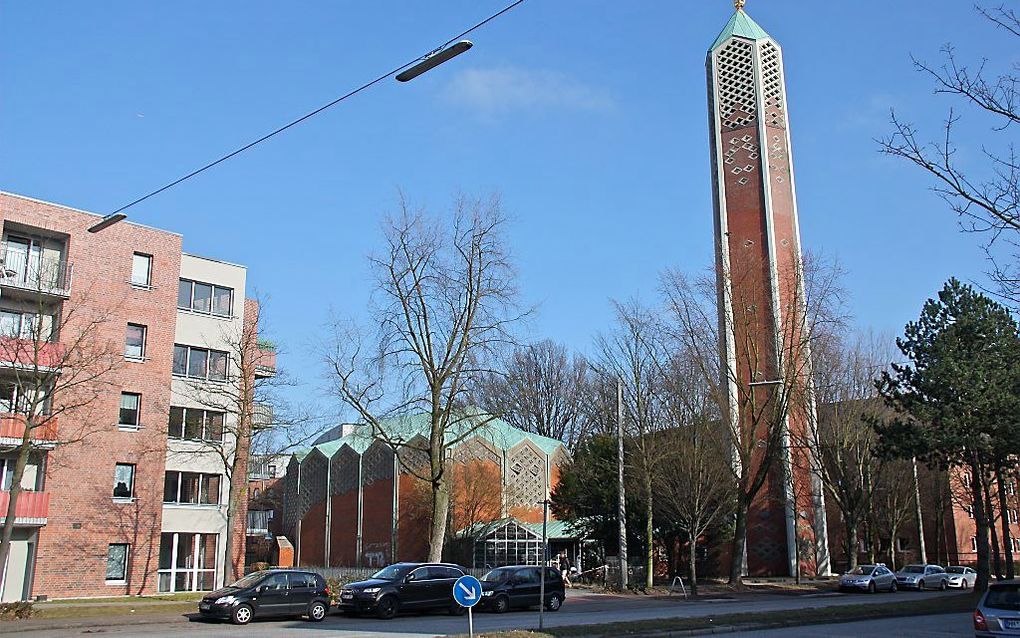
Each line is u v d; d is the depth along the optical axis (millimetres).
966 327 40812
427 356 35656
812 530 51375
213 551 40906
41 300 32000
